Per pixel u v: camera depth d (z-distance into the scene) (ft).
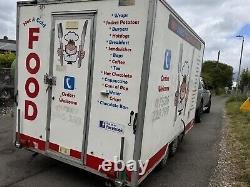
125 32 12.89
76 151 14.80
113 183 13.93
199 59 25.05
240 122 40.78
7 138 23.00
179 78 18.26
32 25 15.93
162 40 13.79
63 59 14.89
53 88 15.38
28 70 16.35
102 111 13.82
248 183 18.07
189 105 23.43
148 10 12.30
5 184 15.12
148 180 17.46
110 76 13.46
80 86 14.42
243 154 24.25
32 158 18.97
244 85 117.80
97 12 13.56
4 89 37.93
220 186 17.49
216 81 167.94
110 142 13.69
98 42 13.67
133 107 12.93
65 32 14.67
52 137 15.66
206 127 36.37
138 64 12.68
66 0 14.42
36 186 15.19
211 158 22.94
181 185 17.19
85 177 16.70
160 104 14.88
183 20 16.90
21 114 16.89
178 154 23.30
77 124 14.66
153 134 14.43
